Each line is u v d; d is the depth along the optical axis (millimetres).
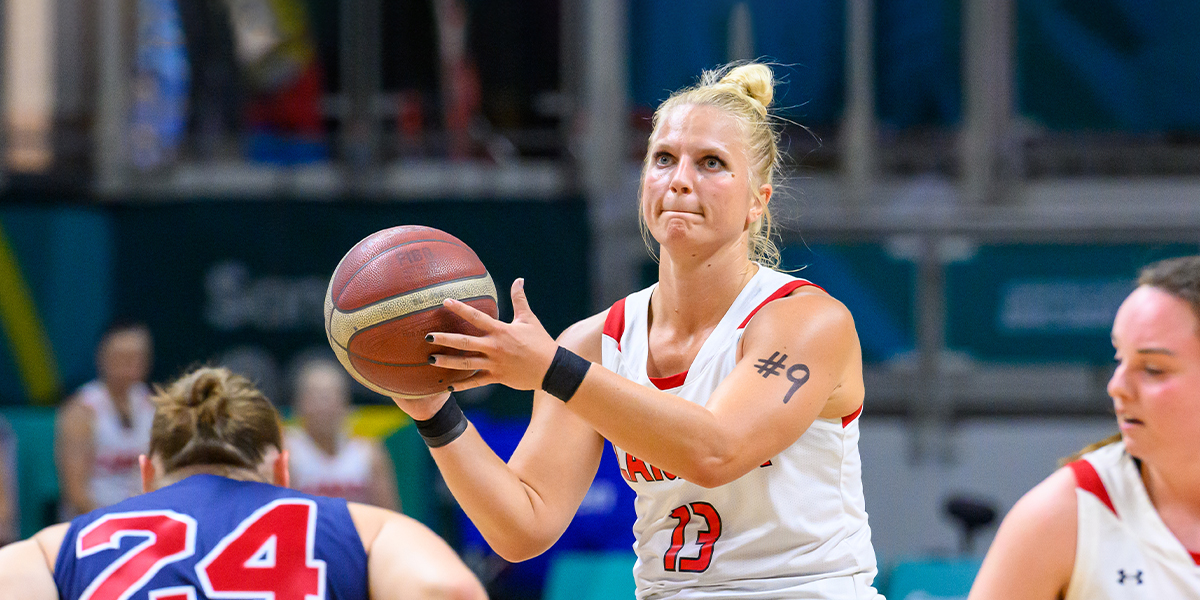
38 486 22188
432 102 26656
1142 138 25828
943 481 24312
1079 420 24125
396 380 6008
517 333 5543
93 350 24547
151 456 6891
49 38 26969
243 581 5996
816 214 25312
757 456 5891
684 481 6680
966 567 14992
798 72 25906
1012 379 24250
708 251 6715
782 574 6645
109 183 27016
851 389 6691
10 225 24578
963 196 25953
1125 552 5688
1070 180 25906
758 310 6645
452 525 22250
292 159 26844
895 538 24266
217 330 24516
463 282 6039
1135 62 25734
